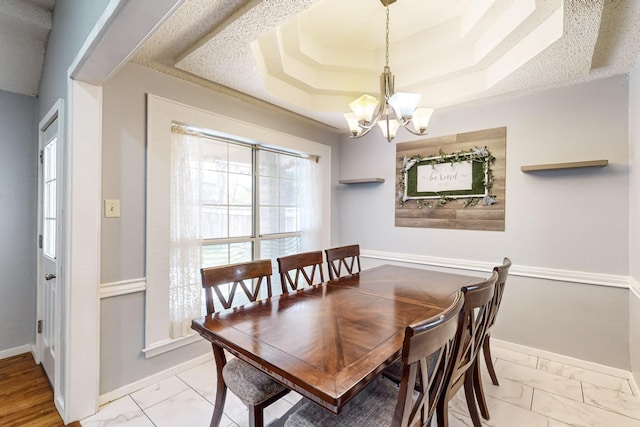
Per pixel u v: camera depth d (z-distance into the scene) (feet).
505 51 7.41
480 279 7.59
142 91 6.97
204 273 5.40
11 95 8.22
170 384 7.17
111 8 4.00
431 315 5.06
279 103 9.35
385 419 3.83
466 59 8.27
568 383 7.20
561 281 8.20
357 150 12.39
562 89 8.16
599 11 5.00
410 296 6.14
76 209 5.83
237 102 8.92
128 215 6.74
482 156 9.34
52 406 6.36
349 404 4.08
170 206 7.48
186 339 7.78
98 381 6.22
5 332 8.29
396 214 11.25
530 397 6.67
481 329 5.03
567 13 5.09
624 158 7.44
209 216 8.84
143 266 6.99
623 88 7.47
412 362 2.82
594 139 7.79
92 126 5.98
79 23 5.39
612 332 7.58
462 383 5.24
